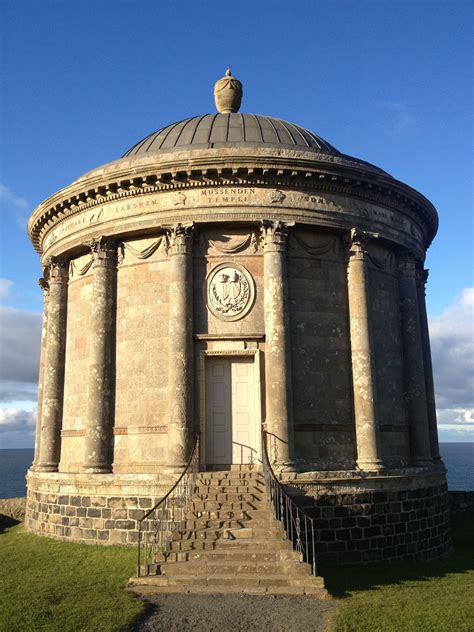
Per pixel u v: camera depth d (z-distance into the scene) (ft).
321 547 58.65
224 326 66.08
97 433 66.08
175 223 66.85
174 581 43.09
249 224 67.21
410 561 62.64
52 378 75.72
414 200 75.82
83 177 73.77
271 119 84.58
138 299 69.05
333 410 65.87
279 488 54.24
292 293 67.15
